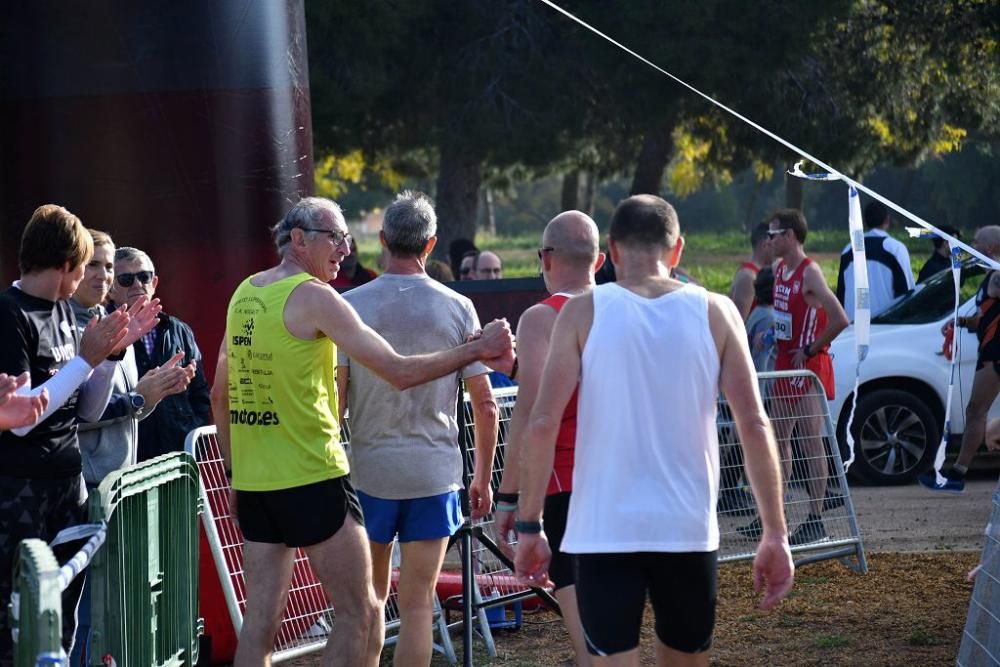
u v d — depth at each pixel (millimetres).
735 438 26594
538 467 13531
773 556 13180
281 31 23828
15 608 11664
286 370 16359
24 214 23234
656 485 13008
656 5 52531
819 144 56000
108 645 15633
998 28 55062
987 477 37406
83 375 15906
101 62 22844
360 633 16688
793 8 51625
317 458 16500
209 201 23125
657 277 13758
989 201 111250
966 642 18359
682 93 54469
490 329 16500
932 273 42156
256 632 16766
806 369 29734
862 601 24328
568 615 16188
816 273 29953
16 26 23000
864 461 36906
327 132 58438
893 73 56719
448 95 58750
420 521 18047
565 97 58281
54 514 16562
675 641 13383
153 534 17031
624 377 13117
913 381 37344
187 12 22859
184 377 19031
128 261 21312
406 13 54094
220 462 21938
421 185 124562
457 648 22656
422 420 18016
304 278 16578
